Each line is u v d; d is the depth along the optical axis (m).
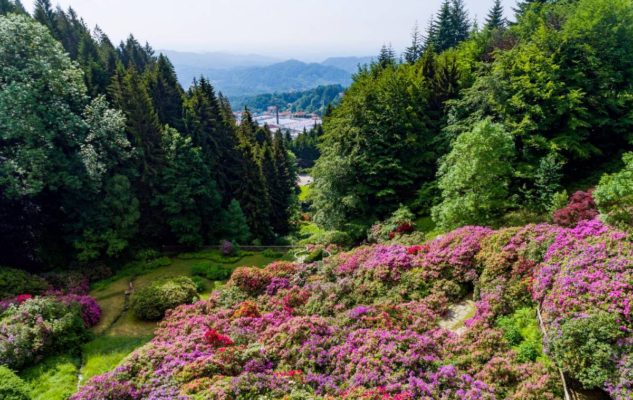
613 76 22.70
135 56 57.69
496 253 13.37
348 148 27.20
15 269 18.67
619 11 23.75
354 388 9.48
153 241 27.70
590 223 12.43
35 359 13.02
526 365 9.40
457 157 18.20
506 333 10.62
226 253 25.95
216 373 10.70
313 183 32.56
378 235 22.33
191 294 18.42
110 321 16.94
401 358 10.12
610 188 13.06
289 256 24.83
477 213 17.39
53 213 23.41
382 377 9.66
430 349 10.62
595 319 8.76
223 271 22.31
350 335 11.56
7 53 20.36
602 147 23.14
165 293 17.62
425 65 32.03
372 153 25.73
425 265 14.81
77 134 22.91
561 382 8.72
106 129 23.81
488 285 12.57
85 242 22.33
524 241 13.18
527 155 20.41
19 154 19.72
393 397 8.90
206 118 33.28
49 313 14.57
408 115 27.23
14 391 11.06
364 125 26.47
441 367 9.82
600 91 21.98
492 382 9.26
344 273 16.64
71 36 46.50
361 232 24.28
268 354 11.62
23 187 20.17
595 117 22.00
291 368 11.02
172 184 26.70
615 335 8.40
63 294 18.30
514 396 8.63
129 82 27.83
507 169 17.20
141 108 27.19
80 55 38.75
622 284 9.32
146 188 26.70
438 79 29.31
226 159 34.12
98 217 22.95
